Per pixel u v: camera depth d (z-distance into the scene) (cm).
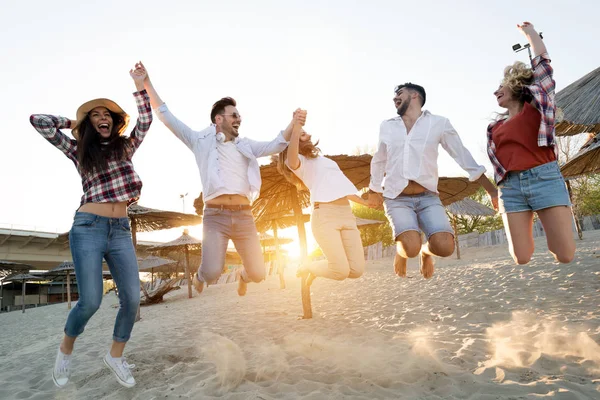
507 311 492
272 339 479
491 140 352
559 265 788
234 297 1409
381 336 437
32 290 4831
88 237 286
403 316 541
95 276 281
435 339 396
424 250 387
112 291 3019
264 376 318
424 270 403
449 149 370
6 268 2583
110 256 300
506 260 1189
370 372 306
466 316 492
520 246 328
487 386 255
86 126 300
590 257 826
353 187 407
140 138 321
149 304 1769
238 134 371
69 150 304
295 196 625
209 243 351
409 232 357
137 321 1102
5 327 1878
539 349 321
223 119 366
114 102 299
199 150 366
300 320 610
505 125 337
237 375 325
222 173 356
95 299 278
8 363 556
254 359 376
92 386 350
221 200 357
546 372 275
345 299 831
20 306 4606
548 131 312
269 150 375
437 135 364
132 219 1109
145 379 341
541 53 324
